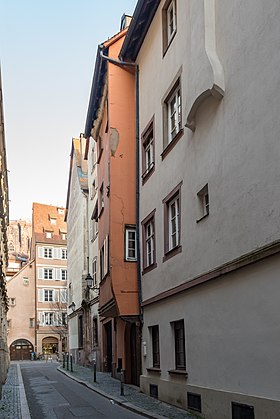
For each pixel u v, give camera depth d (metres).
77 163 40.16
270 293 8.84
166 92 15.46
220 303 10.89
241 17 10.33
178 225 14.30
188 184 13.20
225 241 10.73
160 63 16.17
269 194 8.98
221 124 11.12
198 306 12.18
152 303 16.19
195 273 12.43
